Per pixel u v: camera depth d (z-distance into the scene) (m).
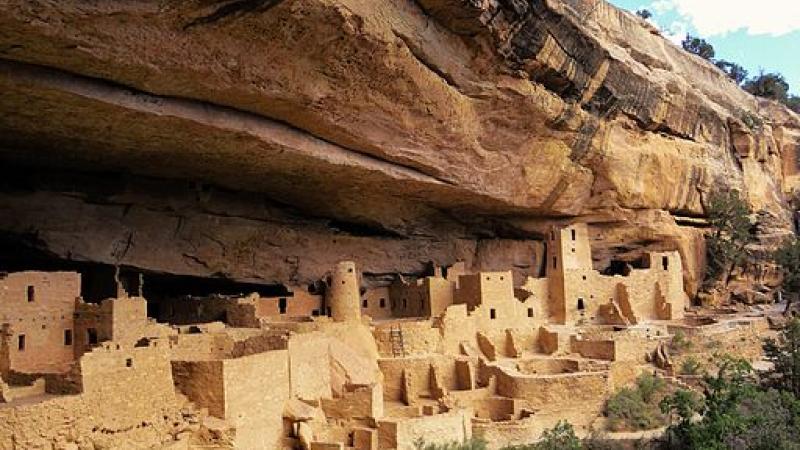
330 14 17.89
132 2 15.31
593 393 26.67
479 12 21.52
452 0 20.66
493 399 25.78
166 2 15.55
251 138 21.12
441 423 22.44
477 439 23.00
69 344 20.44
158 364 17.12
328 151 23.36
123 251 26.62
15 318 18.95
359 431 21.09
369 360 24.88
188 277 28.58
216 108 20.00
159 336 20.16
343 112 21.73
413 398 25.06
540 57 25.53
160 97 18.81
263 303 28.05
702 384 29.42
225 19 16.64
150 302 29.56
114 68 16.89
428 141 25.08
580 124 30.08
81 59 16.28
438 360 25.91
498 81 25.22
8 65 16.27
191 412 17.62
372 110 22.28
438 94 23.34
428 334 26.78
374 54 20.05
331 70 19.88
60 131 20.03
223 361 18.14
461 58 23.30
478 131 26.55
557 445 23.47
